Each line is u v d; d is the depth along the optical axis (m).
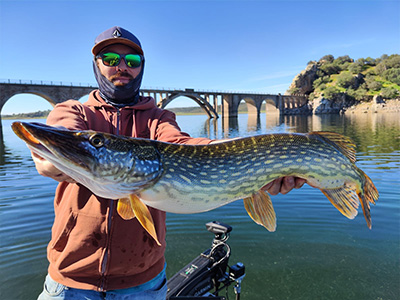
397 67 132.62
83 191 1.97
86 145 1.87
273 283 4.30
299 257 4.94
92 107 2.22
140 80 2.33
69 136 1.83
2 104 44.09
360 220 6.31
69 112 2.06
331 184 2.79
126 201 2.01
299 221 6.37
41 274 4.56
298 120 64.25
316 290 4.09
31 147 1.71
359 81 130.12
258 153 2.55
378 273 4.41
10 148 20.97
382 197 7.64
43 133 1.73
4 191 8.79
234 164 2.45
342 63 155.25
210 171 2.35
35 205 7.46
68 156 1.79
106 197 1.95
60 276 1.93
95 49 2.18
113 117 2.21
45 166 1.79
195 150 2.35
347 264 4.68
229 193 2.45
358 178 2.89
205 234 5.95
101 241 1.91
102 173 1.92
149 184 2.12
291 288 4.17
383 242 5.31
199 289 3.57
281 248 5.24
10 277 4.48
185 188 2.25
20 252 5.16
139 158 2.06
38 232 5.92
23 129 1.70
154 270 2.15
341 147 2.84
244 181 2.49
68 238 1.92
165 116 2.45
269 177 2.60
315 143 2.74
